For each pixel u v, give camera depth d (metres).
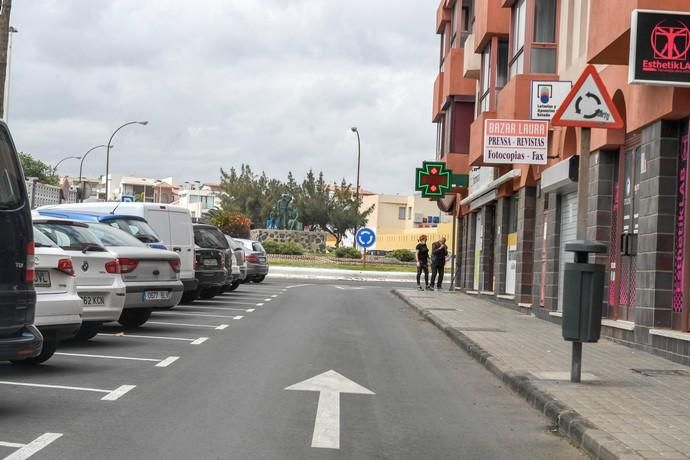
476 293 30.94
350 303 24.97
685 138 12.85
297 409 8.39
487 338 15.00
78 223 12.84
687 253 12.54
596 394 9.16
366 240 35.53
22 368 10.34
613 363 11.93
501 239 26.41
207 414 7.95
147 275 14.55
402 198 113.50
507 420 8.41
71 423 7.38
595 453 6.84
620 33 12.62
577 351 9.97
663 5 11.91
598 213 16.22
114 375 10.02
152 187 155.62
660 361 12.33
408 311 22.91
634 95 14.27
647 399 8.95
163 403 8.41
